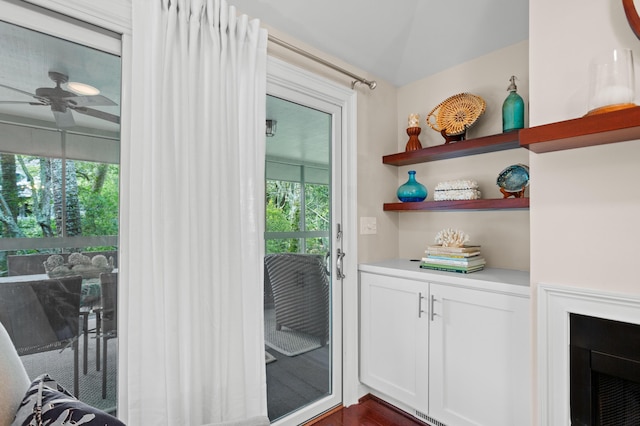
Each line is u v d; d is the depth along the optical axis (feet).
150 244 4.06
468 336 5.41
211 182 4.52
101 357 4.11
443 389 5.70
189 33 4.38
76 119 3.98
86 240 4.03
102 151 4.14
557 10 3.96
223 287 4.61
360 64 7.23
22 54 3.67
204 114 4.48
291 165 6.30
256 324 5.07
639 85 3.37
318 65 6.54
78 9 3.84
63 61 3.90
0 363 2.33
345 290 7.04
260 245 5.18
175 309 4.12
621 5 3.52
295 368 6.27
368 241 7.48
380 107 7.83
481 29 6.20
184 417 4.24
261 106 5.22
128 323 3.97
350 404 6.92
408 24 6.44
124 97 4.11
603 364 3.60
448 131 6.82
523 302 4.77
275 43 5.71
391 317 6.57
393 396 6.48
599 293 3.62
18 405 2.27
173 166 4.16
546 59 4.04
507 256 6.44
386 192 7.93
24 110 3.67
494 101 6.66
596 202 3.70
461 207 6.31
